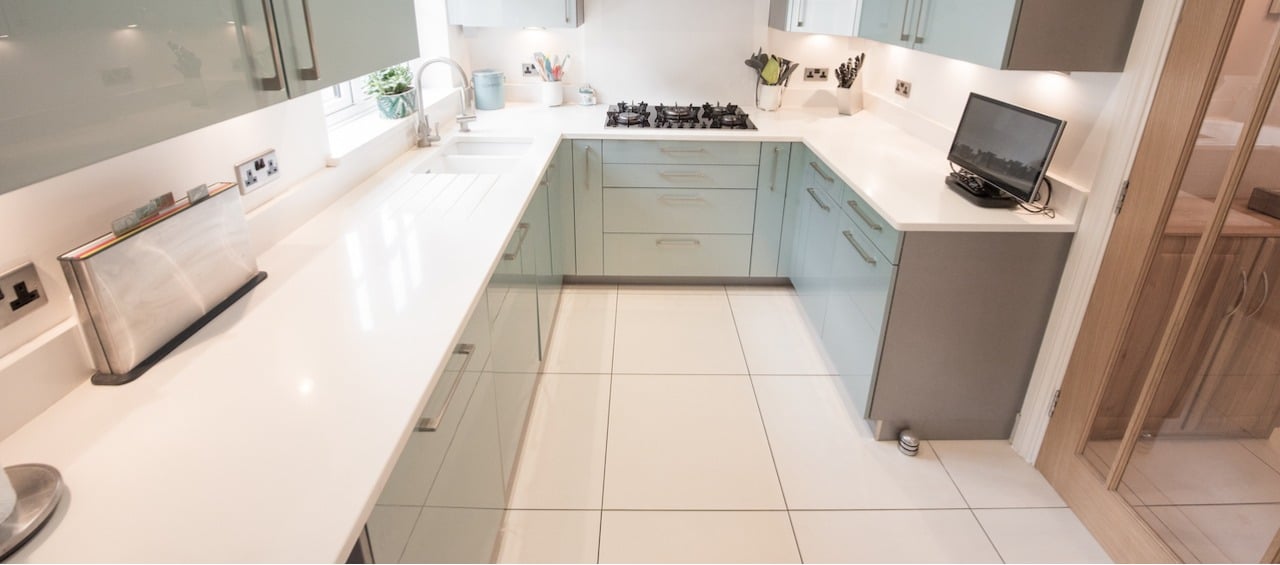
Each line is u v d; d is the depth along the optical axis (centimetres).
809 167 309
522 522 203
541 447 235
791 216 339
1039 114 197
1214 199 161
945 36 218
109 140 84
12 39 70
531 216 241
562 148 322
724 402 262
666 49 370
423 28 332
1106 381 194
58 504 90
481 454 167
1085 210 199
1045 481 224
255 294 150
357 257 171
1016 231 203
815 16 310
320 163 208
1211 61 155
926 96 299
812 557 191
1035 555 193
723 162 325
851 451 236
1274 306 160
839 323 265
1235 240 163
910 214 207
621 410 256
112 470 96
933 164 264
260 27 116
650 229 343
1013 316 219
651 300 348
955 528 203
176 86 96
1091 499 201
